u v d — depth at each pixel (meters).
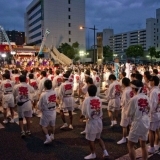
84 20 97.19
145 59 102.44
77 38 95.81
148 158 5.36
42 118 6.23
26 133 7.28
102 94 14.77
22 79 6.92
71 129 7.76
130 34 153.75
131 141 4.68
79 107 10.95
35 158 5.49
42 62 26.00
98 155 5.59
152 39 130.75
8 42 30.22
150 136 5.56
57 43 91.38
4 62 30.55
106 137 6.88
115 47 167.12
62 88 7.57
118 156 5.51
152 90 5.50
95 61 29.55
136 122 4.60
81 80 13.26
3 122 8.67
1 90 8.45
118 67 18.39
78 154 5.70
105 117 9.25
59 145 6.32
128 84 6.34
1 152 5.88
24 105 6.88
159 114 5.51
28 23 111.50
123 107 6.32
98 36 25.23
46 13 89.81
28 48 32.03
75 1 94.62
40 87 9.12
